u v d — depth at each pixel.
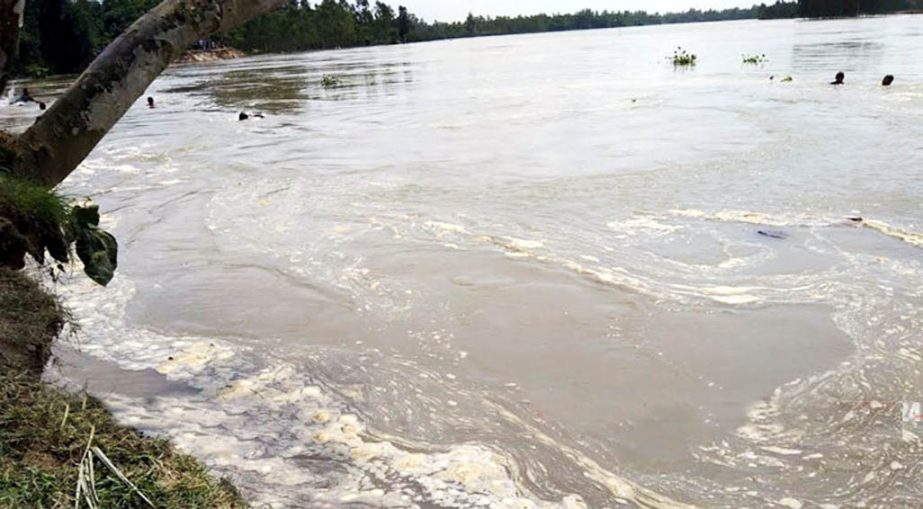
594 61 41.22
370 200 9.48
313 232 8.17
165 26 4.01
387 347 5.35
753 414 4.32
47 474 2.87
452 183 10.27
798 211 8.10
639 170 10.43
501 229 7.95
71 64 53.00
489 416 4.40
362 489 3.67
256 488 3.62
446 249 7.36
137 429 4.09
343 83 33.50
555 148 12.60
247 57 82.44
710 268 6.59
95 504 2.75
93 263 4.24
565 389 4.68
